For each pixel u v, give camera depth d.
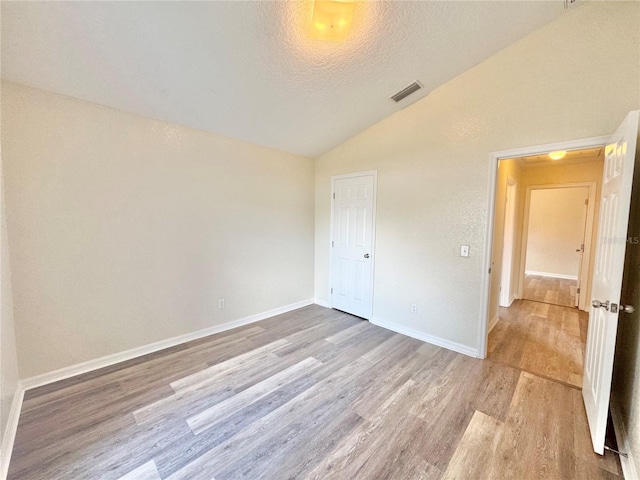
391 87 2.67
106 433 1.71
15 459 1.52
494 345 2.97
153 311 2.75
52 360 2.23
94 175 2.35
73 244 2.28
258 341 3.04
